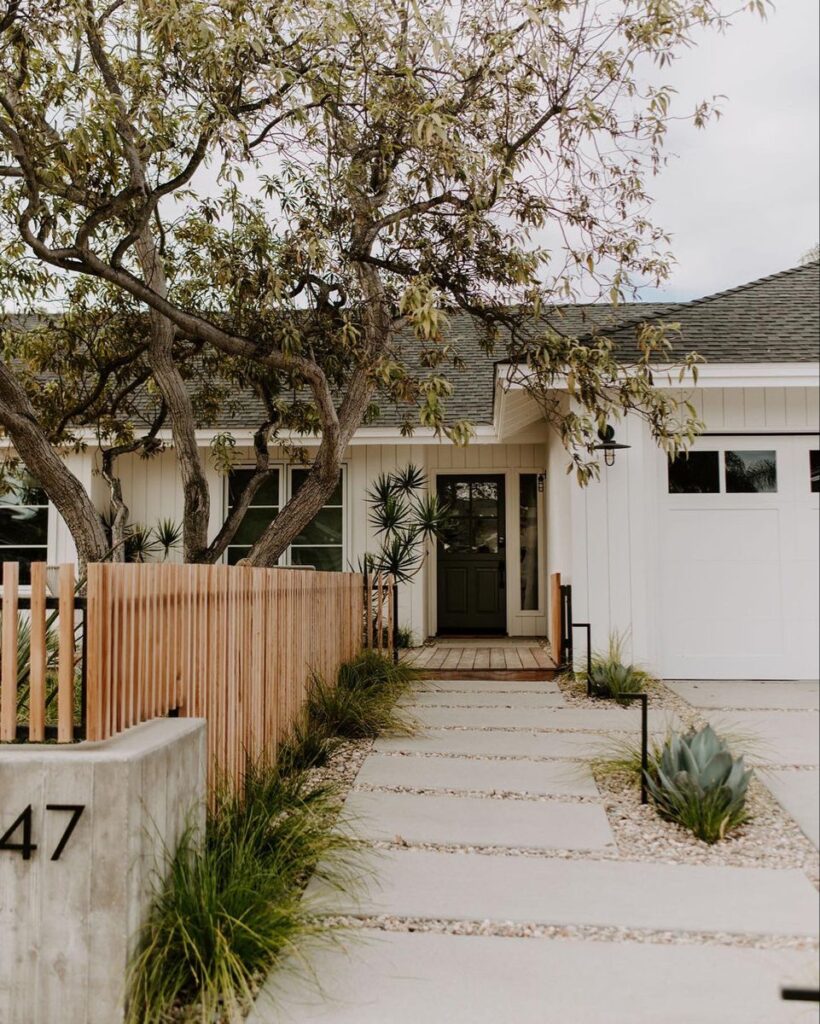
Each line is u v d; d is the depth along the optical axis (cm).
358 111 599
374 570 970
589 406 621
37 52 562
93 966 261
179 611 357
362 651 837
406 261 666
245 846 333
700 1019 261
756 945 308
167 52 545
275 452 1128
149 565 328
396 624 880
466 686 804
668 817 439
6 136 509
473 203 593
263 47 539
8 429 533
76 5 506
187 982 277
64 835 263
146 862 278
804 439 835
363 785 493
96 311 730
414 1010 268
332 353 692
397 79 579
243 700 441
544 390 670
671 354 782
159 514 1121
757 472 838
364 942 312
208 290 725
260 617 480
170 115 600
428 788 488
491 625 1226
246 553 1129
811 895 349
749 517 836
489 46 602
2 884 266
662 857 393
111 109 534
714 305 884
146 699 325
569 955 302
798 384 777
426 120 527
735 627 834
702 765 443
